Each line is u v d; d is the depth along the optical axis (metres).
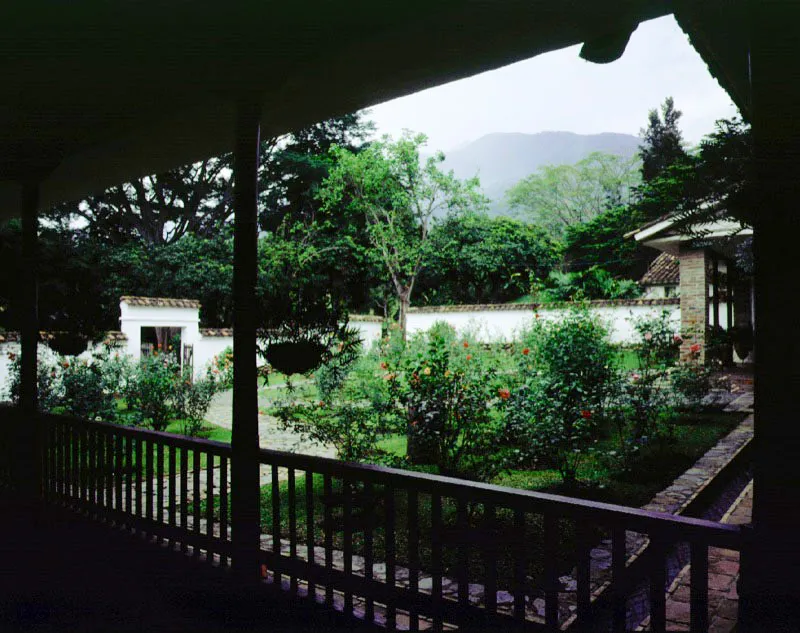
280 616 2.98
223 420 9.52
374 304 22.23
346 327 2.90
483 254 23.08
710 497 4.85
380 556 3.70
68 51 2.79
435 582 2.45
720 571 3.33
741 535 1.70
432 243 21.42
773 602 1.62
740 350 13.33
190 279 19.14
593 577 3.27
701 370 8.51
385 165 19.39
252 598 3.08
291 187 23.67
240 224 3.12
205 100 3.25
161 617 3.32
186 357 14.48
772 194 1.59
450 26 2.42
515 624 2.22
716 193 1.76
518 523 2.21
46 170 4.62
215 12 2.47
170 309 14.09
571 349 5.84
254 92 3.10
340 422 5.29
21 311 4.95
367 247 21.48
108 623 3.27
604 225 26.23
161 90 3.28
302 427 5.34
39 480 4.90
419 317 19.11
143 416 7.82
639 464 5.48
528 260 24.66
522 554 2.20
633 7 2.20
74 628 3.22
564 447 4.99
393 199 20.14
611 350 6.31
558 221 40.44
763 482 1.64
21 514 4.84
